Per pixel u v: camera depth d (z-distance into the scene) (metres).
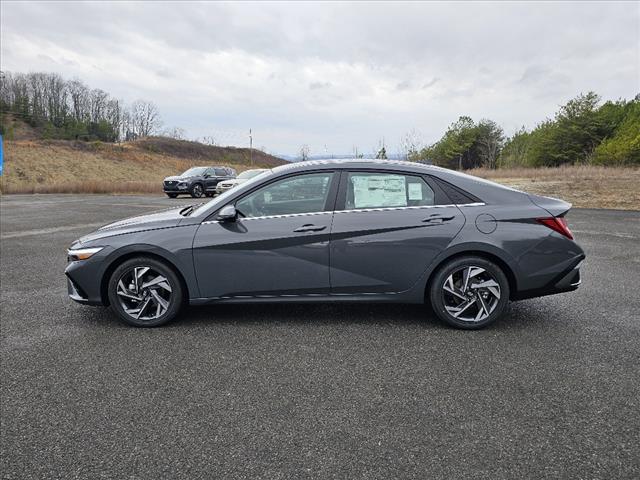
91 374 3.03
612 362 3.14
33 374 3.04
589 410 2.52
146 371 3.07
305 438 2.29
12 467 2.07
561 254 3.76
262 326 3.92
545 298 4.70
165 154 93.81
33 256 7.30
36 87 96.56
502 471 2.02
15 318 4.18
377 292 3.86
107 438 2.30
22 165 54.94
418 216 3.78
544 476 1.98
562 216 3.83
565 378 2.90
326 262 3.80
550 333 3.70
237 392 2.77
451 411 2.52
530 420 2.43
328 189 3.88
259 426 2.40
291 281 3.83
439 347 3.43
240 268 3.82
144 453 2.18
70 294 4.08
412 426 2.38
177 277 3.89
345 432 2.34
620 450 2.16
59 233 10.06
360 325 3.93
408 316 4.16
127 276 3.93
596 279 5.43
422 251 3.76
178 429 2.38
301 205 3.87
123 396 2.73
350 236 3.77
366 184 3.88
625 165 32.47
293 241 3.78
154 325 3.92
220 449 2.20
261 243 3.78
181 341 3.60
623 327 3.82
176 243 3.81
